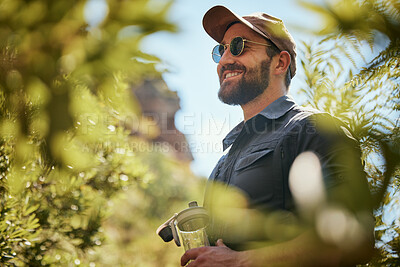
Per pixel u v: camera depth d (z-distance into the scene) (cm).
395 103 82
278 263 81
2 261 176
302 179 55
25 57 137
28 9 126
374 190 56
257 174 155
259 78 200
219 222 145
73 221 256
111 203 263
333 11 59
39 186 221
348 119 103
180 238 162
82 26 121
